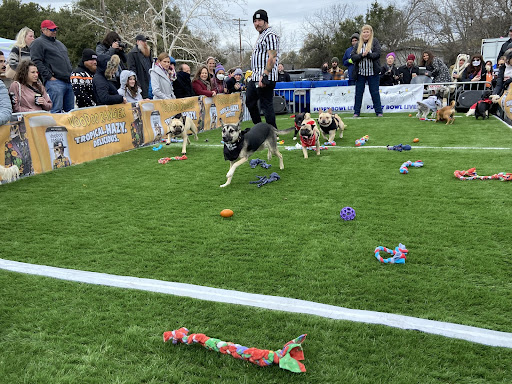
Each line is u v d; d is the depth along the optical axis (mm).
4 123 5160
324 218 3863
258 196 4648
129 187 5152
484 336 2053
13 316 2352
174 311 2381
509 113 9188
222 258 3092
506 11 30125
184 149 7254
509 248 3100
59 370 1903
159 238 3504
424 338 2068
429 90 12797
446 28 34406
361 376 1822
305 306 2377
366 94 13711
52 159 6121
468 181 4902
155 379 1845
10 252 3262
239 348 1958
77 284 2713
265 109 7332
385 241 3307
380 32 37781
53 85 7133
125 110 7703
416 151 6770
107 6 27906
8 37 35812
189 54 25750
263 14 6875
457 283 2613
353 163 6098
